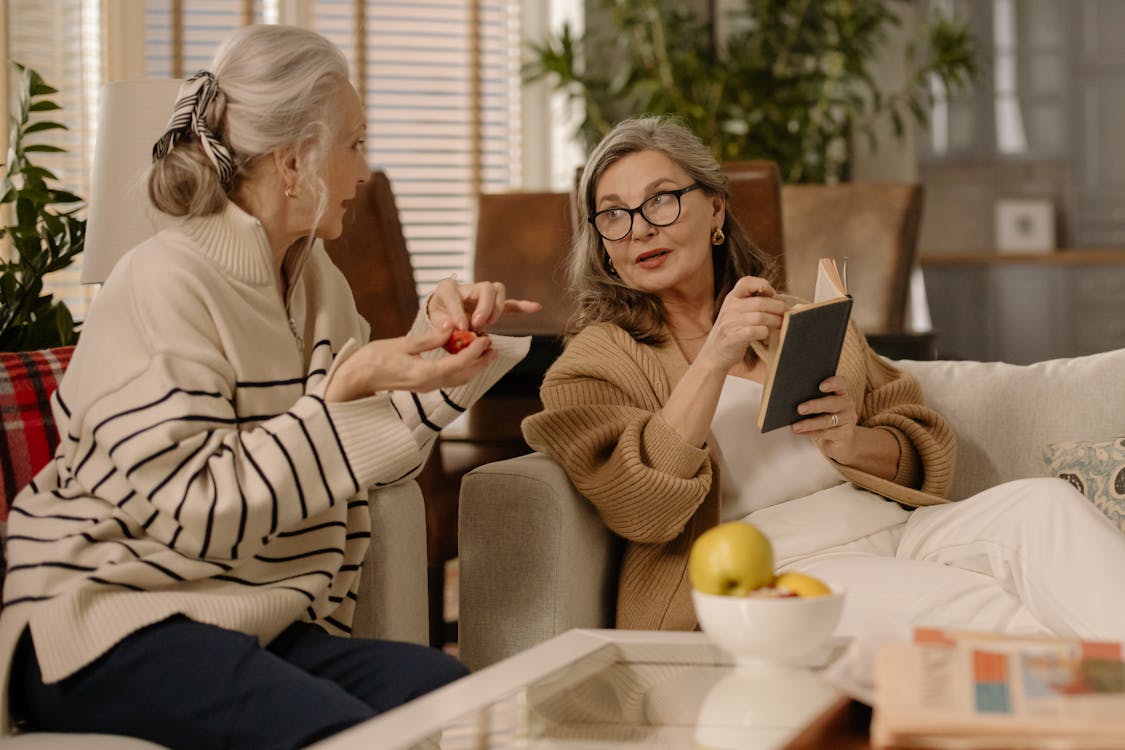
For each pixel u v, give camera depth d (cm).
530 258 363
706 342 179
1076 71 595
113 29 398
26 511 142
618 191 197
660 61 486
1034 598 160
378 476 140
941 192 606
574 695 116
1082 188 600
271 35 151
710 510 186
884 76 566
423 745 103
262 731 127
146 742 130
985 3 595
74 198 224
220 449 136
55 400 145
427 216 487
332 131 151
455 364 142
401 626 165
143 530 140
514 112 501
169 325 139
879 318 359
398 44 481
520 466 177
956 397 220
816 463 196
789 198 374
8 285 215
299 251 161
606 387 193
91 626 130
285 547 148
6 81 355
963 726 95
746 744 106
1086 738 93
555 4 501
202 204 147
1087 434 211
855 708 114
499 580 176
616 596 195
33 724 138
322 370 158
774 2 494
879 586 167
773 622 118
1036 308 593
